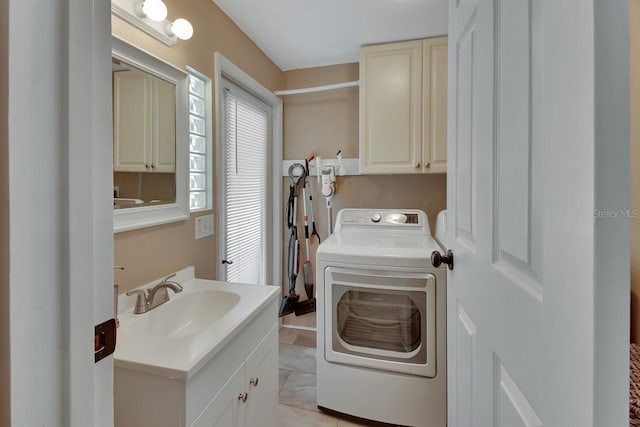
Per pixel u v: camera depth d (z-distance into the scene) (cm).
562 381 40
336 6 172
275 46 218
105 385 43
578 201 36
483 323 70
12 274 33
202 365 82
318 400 171
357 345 167
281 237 262
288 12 178
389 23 189
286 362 217
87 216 39
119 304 111
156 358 81
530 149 49
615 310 33
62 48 36
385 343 163
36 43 34
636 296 112
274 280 259
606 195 33
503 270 59
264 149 244
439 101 200
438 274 150
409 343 160
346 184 252
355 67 246
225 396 96
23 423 34
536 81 47
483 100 69
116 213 112
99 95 41
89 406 40
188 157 146
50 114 35
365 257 158
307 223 256
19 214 33
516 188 53
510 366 56
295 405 176
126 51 113
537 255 47
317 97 255
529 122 49
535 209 47
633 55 112
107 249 43
